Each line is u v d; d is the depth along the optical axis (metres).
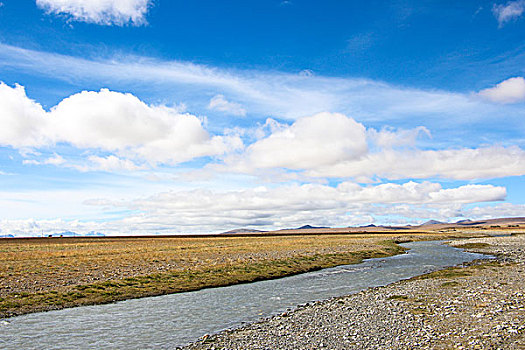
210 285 36.69
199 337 19.34
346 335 18.30
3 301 27.94
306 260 56.25
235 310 25.67
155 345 18.23
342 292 31.91
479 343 15.88
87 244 103.44
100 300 29.38
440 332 17.92
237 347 17.30
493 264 48.12
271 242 104.44
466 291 28.45
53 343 18.80
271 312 24.72
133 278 38.03
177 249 75.88
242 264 49.53
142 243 109.75
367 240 118.44
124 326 21.83
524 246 78.75
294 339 18.08
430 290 29.88
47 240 149.50
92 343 18.72
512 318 19.62
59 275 39.12
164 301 29.34
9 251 70.75
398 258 63.34
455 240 120.69
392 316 21.66
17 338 19.69
